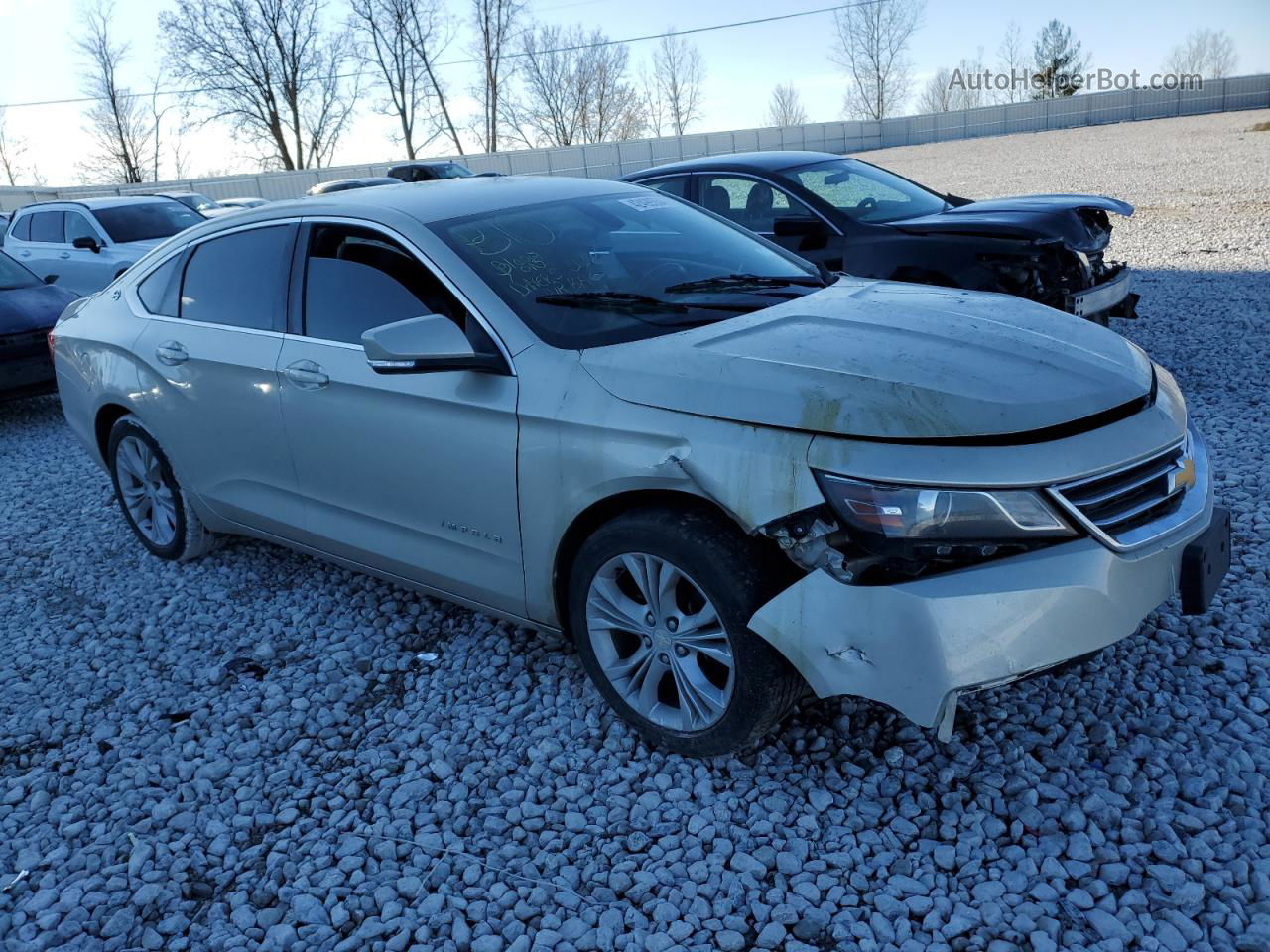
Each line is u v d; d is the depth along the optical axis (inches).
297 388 145.2
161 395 170.6
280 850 111.0
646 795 112.6
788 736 120.4
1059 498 96.0
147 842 114.1
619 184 165.0
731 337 117.3
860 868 99.6
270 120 1950.1
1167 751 111.9
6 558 207.8
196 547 187.2
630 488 110.4
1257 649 130.5
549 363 118.6
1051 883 95.6
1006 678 95.7
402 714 135.4
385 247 138.3
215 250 166.4
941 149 1633.9
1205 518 109.6
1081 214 253.4
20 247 532.1
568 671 140.4
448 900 100.7
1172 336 297.1
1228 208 580.4
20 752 135.6
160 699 145.4
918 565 97.2
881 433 97.9
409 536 138.9
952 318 122.2
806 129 1910.7
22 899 107.5
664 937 93.2
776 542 104.4
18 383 317.7
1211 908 90.5
